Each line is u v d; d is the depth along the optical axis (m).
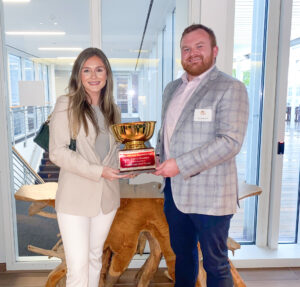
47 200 1.74
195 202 1.42
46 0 3.48
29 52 5.55
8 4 3.61
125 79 3.12
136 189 1.95
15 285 2.31
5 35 2.40
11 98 2.51
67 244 1.45
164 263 2.57
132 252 1.90
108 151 1.54
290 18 2.40
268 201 2.67
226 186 1.41
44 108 2.69
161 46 4.54
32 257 2.60
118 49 3.02
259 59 2.61
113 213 1.59
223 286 1.51
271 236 2.67
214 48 1.48
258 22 2.56
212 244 1.46
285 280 2.37
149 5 3.46
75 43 2.81
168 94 1.70
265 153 2.62
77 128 1.40
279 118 2.50
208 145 1.33
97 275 1.63
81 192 1.44
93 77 1.45
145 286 2.11
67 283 1.47
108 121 1.54
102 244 1.61
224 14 2.30
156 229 1.87
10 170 2.50
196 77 1.48
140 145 1.48
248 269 2.53
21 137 3.35
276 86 2.52
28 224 3.25
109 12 3.65
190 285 1.70
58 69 2.90
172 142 1.46
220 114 1.36
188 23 2.38
